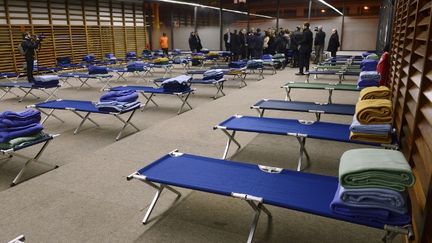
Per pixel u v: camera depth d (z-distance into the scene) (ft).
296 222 7.37
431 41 6.17
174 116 16.75
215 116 16.69
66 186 9.08
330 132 9.65
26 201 8.29
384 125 8.50
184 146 12.26
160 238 6.79
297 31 38.63
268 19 55.01
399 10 14.33
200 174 7.09
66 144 12.64
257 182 6.68
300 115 16.58
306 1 53.83
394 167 5.06
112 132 14.16
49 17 36.94
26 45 27.61
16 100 21.59
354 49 49.62
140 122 15.66
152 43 54.08
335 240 6.72
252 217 7.54
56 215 7.64
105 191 8.77
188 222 7.36
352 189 5.22
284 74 33.42
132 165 10.52
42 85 20.44
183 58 36.86
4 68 32.89
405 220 5.05
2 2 32.04
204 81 20.34
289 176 6.96
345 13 51.24
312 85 17.87
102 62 37.70
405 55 9.99
